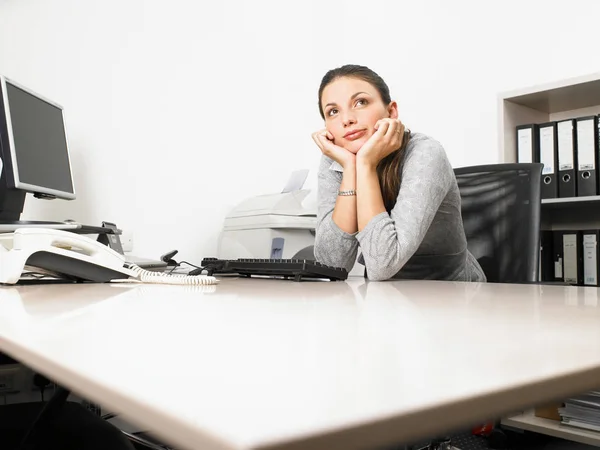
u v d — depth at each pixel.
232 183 2.49
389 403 0.20
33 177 1.76
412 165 1.32
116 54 2.23
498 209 1.75
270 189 2.62
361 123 1.53
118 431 0.79
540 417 1.90
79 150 2.18
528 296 0.73
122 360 0.28
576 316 0.48
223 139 2.47
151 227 2.26
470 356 0.29
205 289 0.90
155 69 2.31
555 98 2.31
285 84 2.69
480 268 1.66
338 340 0.34
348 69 1.56
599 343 0.33
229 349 0.31
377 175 1.37
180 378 0.24
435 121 2.79
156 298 0.70
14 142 1.65
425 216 1.25
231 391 0.21
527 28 2.63
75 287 0.95
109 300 0.66
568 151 2.21
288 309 0.55
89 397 0.23
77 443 0.74
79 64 2.18
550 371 0.25
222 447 0.16
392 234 1.21
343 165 1.42
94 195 2.18
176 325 0.42
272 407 0.19
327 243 1.41
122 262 1.11
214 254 2.43
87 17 2.19
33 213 2.17
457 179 1.87
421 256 1.55
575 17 2.50
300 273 1.19
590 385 0.26
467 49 2.78
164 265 1.78
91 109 2.19
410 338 0.35
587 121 2.16
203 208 2.40
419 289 0.90
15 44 2.17
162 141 2.31
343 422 0.18
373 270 1.21
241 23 2.55
